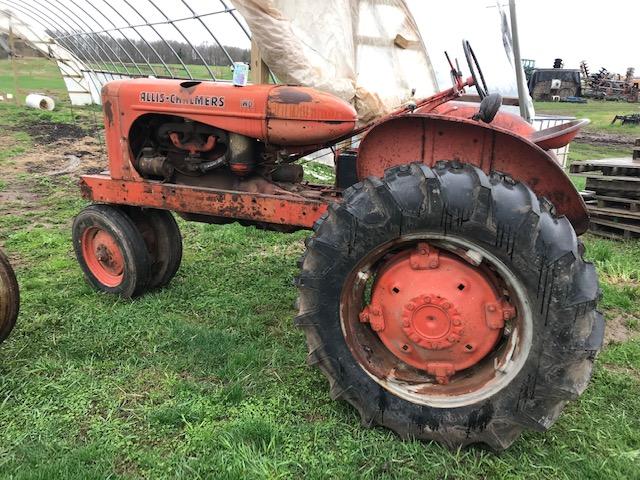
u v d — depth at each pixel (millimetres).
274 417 2537
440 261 2311
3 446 2328
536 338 2115
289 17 4062
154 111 3408
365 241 2256
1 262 2861
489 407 2234
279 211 3104
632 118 18562
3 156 9914
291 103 3074
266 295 3965
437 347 2322
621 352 3232
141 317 3510
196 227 5645
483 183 2125
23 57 18938
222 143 3451
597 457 2309
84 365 2955
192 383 2771
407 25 5781
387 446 2346
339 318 2385
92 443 2324
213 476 2162
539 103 25641
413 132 2604
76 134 12859
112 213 3686
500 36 7965
